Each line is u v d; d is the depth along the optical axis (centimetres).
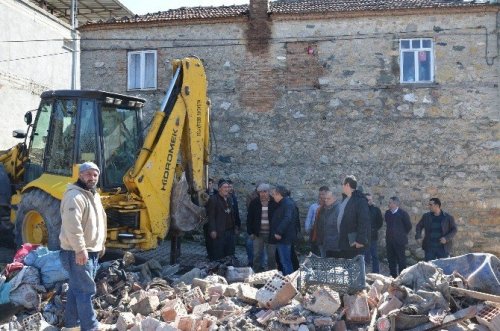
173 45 1437
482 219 1295
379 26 1351
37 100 1812
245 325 561
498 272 657
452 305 592
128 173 820
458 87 1318
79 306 542
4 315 625
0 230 997
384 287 646
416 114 1328
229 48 1410
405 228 1007
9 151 995
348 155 1348
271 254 898
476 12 1312
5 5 1655
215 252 923
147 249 823
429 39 1341
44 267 667
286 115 1380
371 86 1348
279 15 1374
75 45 2041
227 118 1406
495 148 1299
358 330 557
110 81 1469
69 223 523
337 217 745
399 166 1327
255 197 984
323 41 1370
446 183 1309
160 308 614
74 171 775
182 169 909
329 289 593
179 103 866
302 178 1362
